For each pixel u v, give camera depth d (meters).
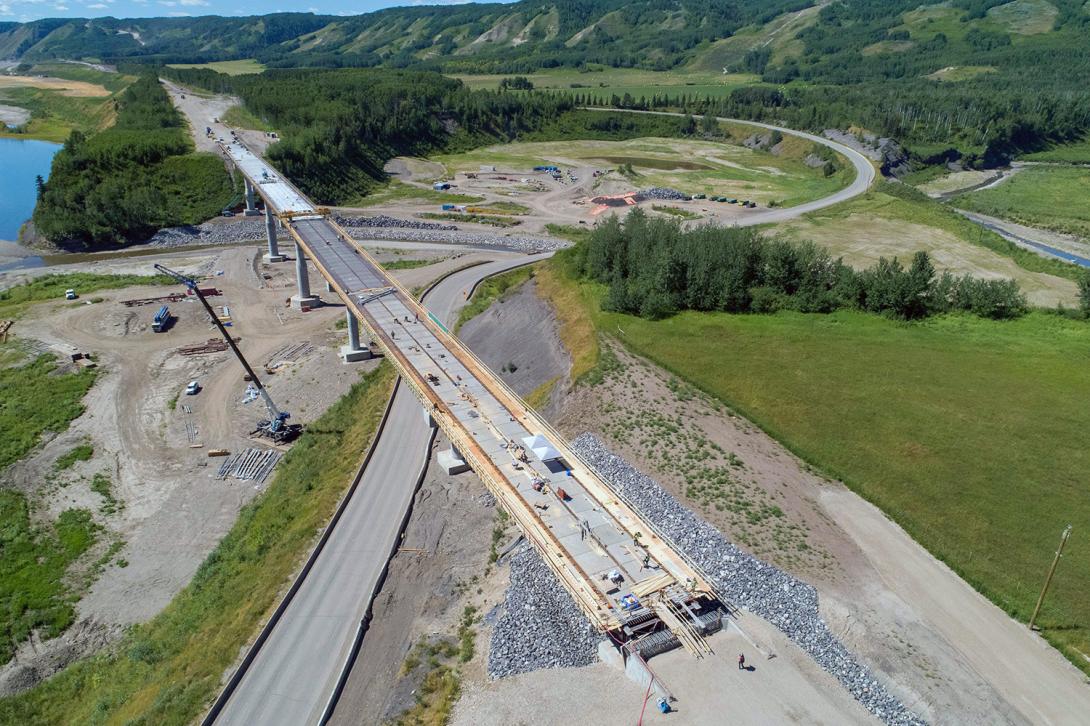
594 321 84.44
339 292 85.25
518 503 48.38
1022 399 70.19
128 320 112.00
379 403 81.56
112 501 72.31
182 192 170.00
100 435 82.69
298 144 186.50
